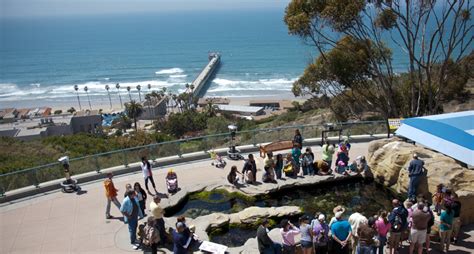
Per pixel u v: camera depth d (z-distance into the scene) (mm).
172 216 15922
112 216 15688
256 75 179250
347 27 26328
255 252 12273
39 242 13836
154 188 17484
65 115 108438
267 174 17938
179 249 11633
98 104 142625
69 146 38438
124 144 39656
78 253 13039
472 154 13078
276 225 14945
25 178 18062
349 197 17406
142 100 140875
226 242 14016
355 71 29000
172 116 81625
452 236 12586
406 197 16109
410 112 28906
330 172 18703
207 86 158375
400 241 12258
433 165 15266
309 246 11188
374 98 30406
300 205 16812
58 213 16078
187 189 17328
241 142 23062
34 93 164750
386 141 18984
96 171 19812
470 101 36938
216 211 16344
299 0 27203
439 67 31969
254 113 106938
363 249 10648
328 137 23859
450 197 12031
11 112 121438
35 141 41188
